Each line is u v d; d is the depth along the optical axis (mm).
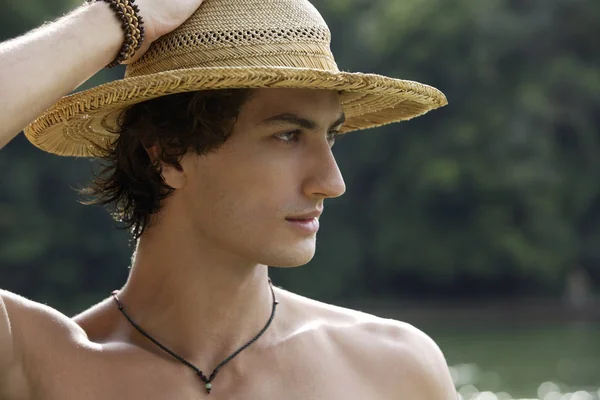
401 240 37125
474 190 36438
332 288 37438
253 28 2227
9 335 2254
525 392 18594
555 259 36531
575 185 37844
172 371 2291
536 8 38812
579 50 39031
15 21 37156
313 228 2250
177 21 2230
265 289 2410
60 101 2295
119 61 2211
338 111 2283
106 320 2422
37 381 2268
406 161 37375
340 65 39562
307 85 2162
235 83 2125
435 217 37062
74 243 36594
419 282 37719
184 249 2328
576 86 37812
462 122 37312
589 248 37469
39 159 36344
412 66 38281
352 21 40406
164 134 2281
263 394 2285
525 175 36344
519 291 37000
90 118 2393
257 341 2361
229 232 2248
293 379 2322
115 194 2480
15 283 36094
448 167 36281
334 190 2215
